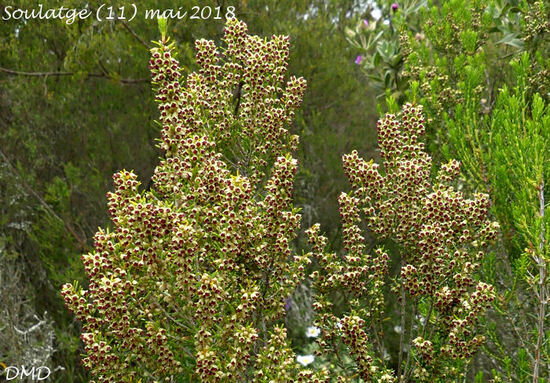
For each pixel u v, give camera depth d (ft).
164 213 5.02
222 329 5.26
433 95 8.36
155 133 13.05
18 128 12.95
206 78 6.72
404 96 9.68
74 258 11.64
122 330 5.10
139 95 12.97
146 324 5.16
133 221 5.02
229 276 5.71
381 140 6.34
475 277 6.88
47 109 12.83
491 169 7.31
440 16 9.64
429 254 5.77
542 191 6.31
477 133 7.55
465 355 5.84
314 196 13.94
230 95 6.84
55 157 13.30
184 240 5.02
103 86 12.98
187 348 5.73
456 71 8.63
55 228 11.73
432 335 6.19
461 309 5.78
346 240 6.16
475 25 9.33
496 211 7.18
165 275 5.19
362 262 6.30
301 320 13.50
